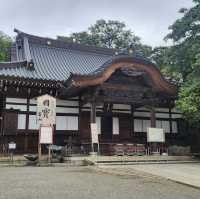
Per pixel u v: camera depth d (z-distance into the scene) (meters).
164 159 19.09
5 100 21.05
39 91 21.98
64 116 22.58
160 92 22.78
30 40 29.95
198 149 24.72
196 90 20.03
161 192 9.04
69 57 30.05
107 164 16.55
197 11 22.64
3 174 12.16
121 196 8.19
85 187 9.36
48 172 13.11
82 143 21.38
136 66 21.42
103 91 21.25
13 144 19.33
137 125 25.02
